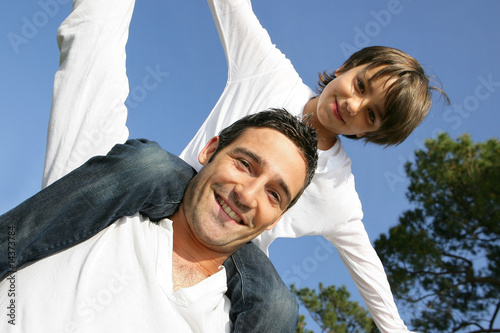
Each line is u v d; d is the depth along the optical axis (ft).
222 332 5.20
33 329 4.03
